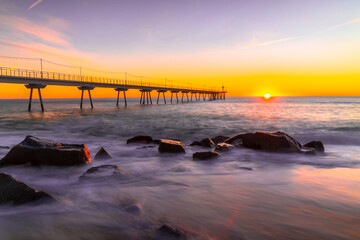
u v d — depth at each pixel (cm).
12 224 259
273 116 3127
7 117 3491
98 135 1552
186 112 4328
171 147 773
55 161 550
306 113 3688
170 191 387
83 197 361
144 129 1881
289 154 750
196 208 312
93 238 230
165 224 250
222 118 2897
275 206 318
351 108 5341
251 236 236
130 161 679
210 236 236
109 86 6975
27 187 330
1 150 803
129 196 363
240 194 369
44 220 271
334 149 910
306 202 331
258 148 801
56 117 3412
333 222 268
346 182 436
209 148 936
